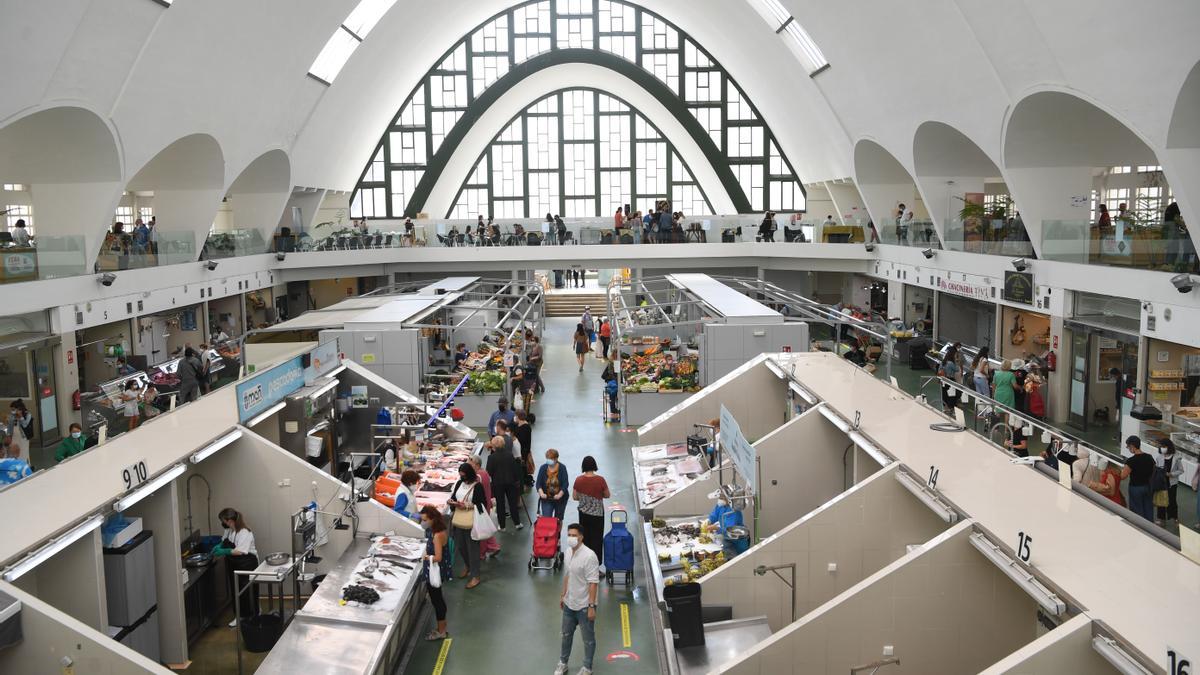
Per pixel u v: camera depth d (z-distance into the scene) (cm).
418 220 3562
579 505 1022
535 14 3847
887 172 2794
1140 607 466
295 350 1380
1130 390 1462
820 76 2720
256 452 933
